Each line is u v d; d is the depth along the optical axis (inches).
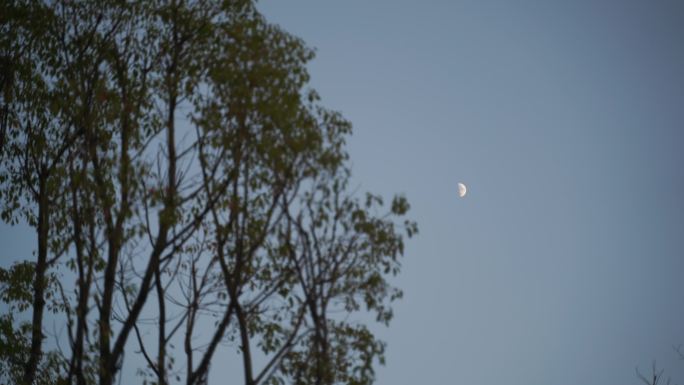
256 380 622.2
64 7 805.2
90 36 783.1
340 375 629.3
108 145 733.3
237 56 675.4
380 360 630.5
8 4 811.4
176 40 742.5
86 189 684.7
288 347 633.6
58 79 787.4
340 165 625.0
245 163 653.9
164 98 702.5
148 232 663.8
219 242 671.1
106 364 635.5
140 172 648.4
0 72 821.9
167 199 661.3
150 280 660.7
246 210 644.1
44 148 815.7
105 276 661.9
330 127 647.8
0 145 818.2
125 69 749.3
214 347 634.2
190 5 753.0
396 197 627.5
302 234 621.0
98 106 741.3
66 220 761.0
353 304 629.9
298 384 634.2
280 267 661.3
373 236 616.7
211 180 670.5
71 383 641.0
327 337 630.5
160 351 649.6
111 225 666.2
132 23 765.3
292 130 633.0
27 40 812.0
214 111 673.0
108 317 652.1
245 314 655.1
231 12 745.6
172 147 681.0
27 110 818.8
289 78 658.8
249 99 653.3
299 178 627.2
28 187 820.6
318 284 621.0
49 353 697.6
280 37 682.2
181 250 695.7
